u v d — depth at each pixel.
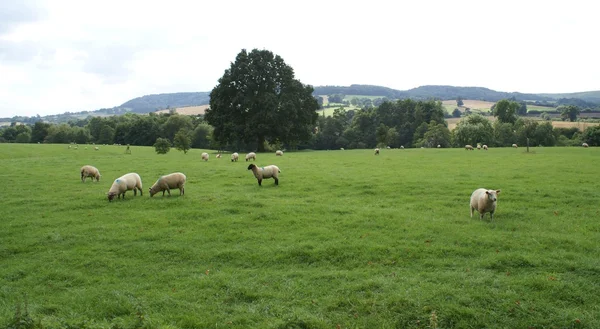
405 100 147.00
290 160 46.75
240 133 74.81
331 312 10.20
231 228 16.97
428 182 26.78
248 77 77.88
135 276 12.59
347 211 19.33
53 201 22.20
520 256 12.91
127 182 22.56
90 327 8.69
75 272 12.88
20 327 8.23
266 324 9.61
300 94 80.69
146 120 127.50
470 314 9.92
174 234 16.23
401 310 10.18
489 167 35.38
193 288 11.56
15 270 13.13
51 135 138.50
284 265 13.16
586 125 130.88
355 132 132.38
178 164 40.94
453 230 15.89
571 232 15.62
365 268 12.72
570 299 10.48
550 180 26.94
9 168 37.53
